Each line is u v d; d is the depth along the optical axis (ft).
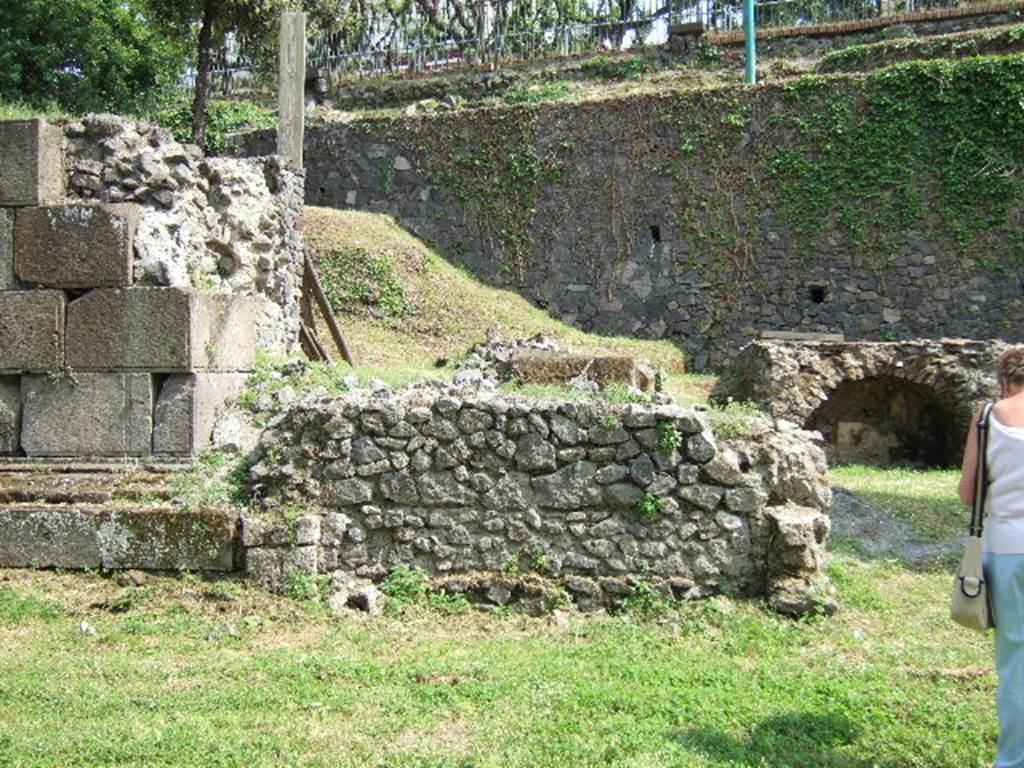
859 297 56.08
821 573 20.16
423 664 16.70
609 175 59.77
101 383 23.52
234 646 17.93
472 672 16.31
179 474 22.50
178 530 20.63
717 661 17.34
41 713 14.52
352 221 59.00
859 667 17.08
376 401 21.04
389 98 81.82
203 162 28.68
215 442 23.52
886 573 23.71
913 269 55.47
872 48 68.49
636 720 14.39
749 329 57.36
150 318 23.43
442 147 62.64
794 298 57.00
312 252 54.29
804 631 18.89
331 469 20.84
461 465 20.57
